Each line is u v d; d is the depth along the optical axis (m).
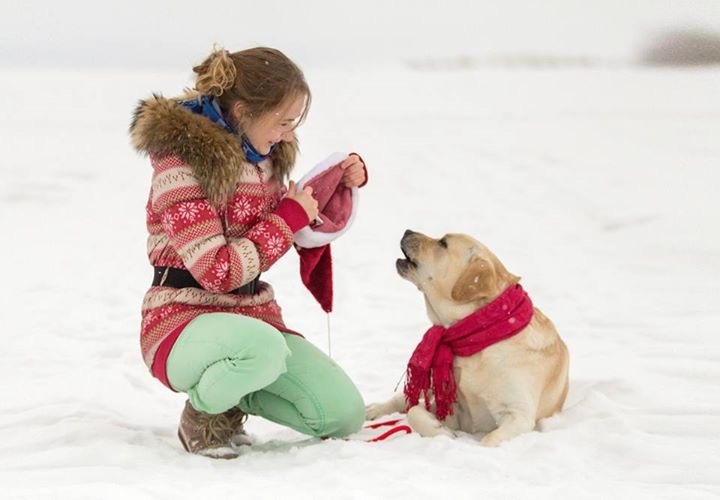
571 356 6.12
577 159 16.09
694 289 8.27
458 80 39.53
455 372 4.51
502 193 13.55
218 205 4.07
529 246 10.34
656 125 20.45
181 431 4.24
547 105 26.70
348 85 36.66
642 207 11.91
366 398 5.41
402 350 6.52
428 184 14.45
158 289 4.18
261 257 4.07
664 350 6.15
